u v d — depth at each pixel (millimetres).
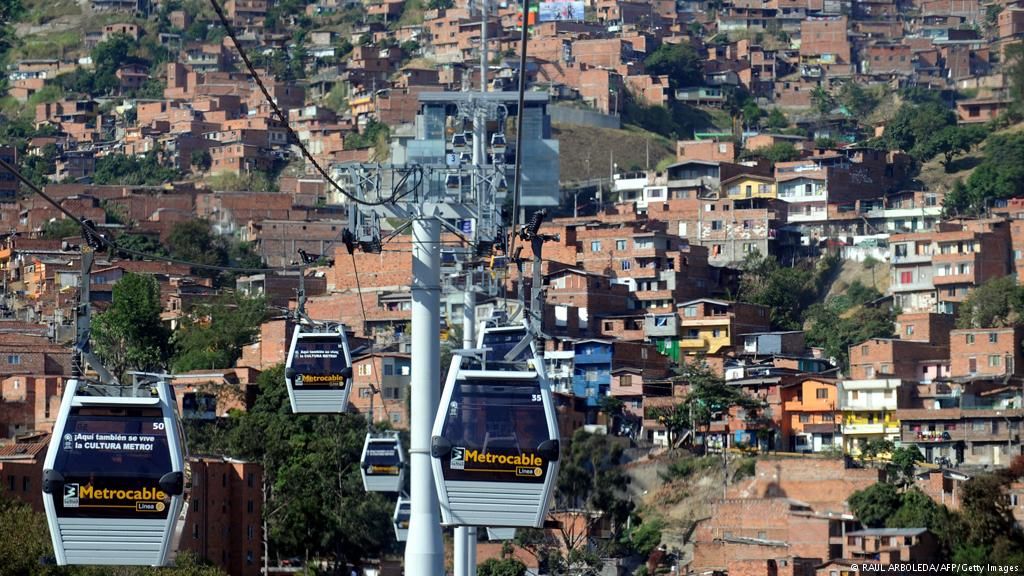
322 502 168750
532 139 76875
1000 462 186500
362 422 182375
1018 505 163375
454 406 57219
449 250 86562
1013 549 156875
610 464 183000
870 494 164750
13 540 119688
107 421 56281
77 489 55688
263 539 162375
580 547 168250
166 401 56844
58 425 56125
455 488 56969
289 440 178250
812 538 160625
